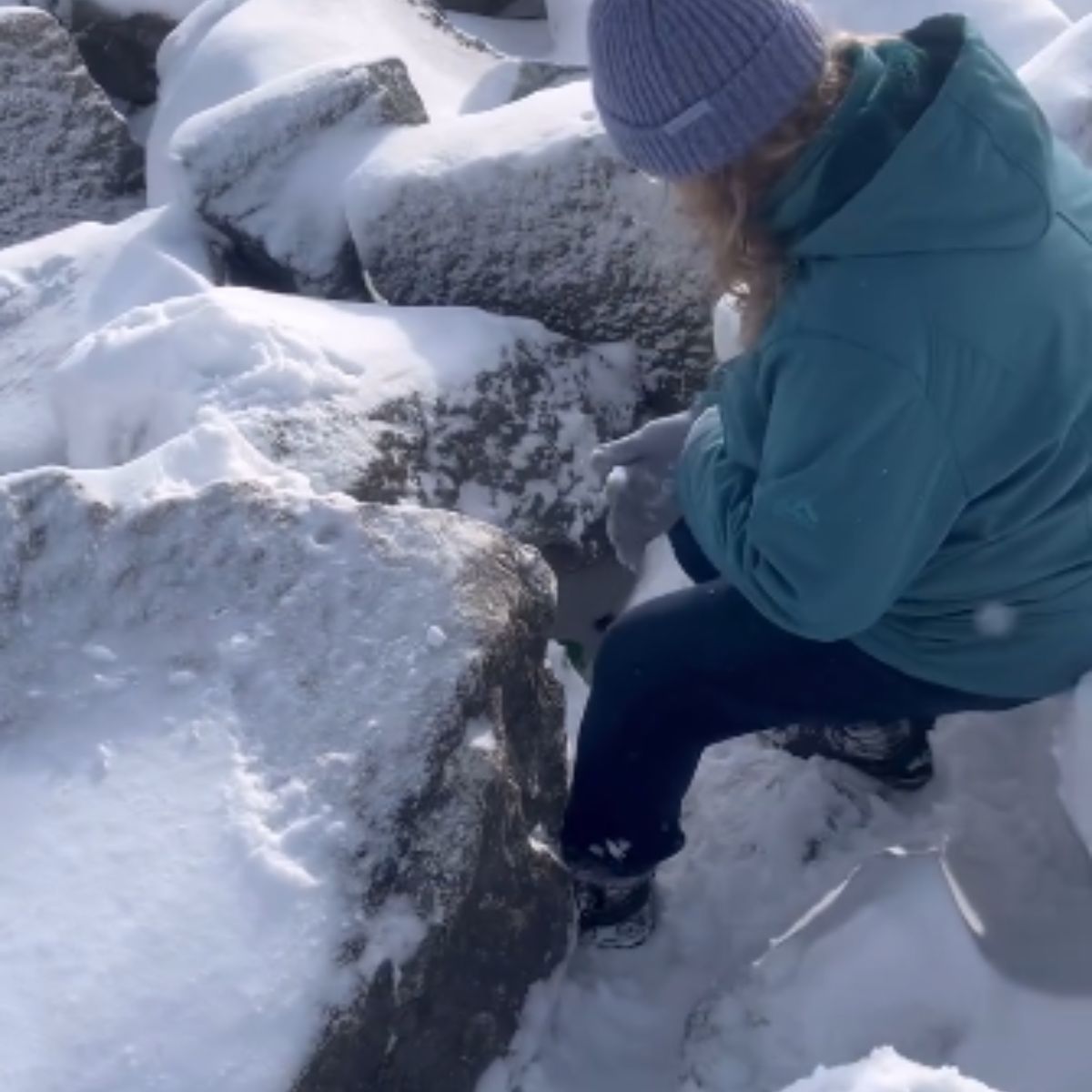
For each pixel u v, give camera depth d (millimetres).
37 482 2213
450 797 1999
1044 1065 2012
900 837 2426
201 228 3594
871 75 1693
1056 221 1855
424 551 2150
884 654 2031
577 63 4887
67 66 4434
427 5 4578
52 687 2115
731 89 1672
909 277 1729
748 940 2344
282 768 2010
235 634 2115
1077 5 4336
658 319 3133
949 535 1921
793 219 1729
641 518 2547
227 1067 1807
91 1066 1800
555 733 2262
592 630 3020
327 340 2928
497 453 2938
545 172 3070
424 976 1936
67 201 4445
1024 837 2361
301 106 3471
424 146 3266
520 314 3219
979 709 2109
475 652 2057
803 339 1759
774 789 2521
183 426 2801
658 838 2244
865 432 1738
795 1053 2092
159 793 2004
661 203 3008
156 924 1894
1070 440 1893
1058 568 1963
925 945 2086
